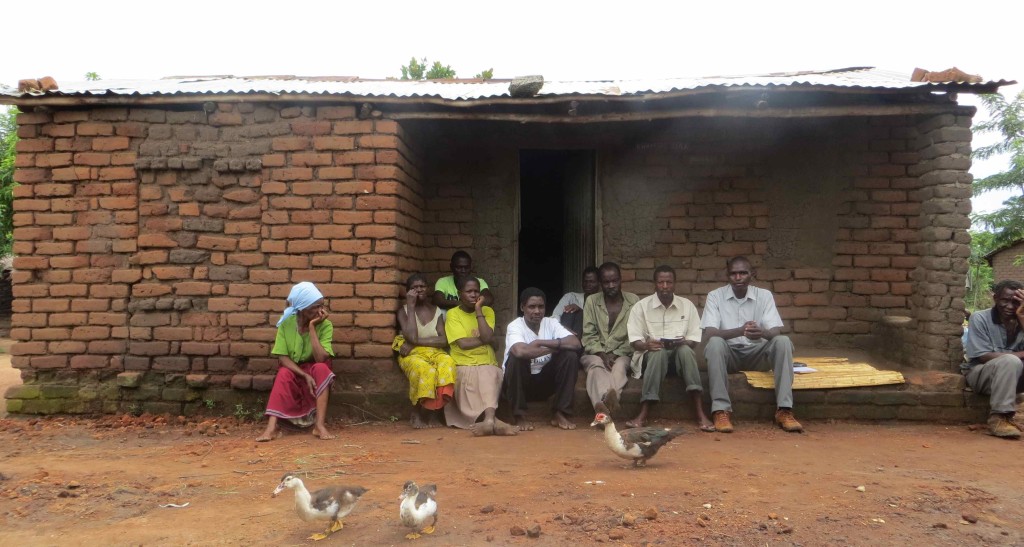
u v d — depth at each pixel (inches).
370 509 152.0
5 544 134.3
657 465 190.5
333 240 254.5
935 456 204.1
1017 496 162.1
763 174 311.0
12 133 677.3
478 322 257.8
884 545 131.3
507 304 316.5
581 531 136.6
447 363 246.7
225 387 256.7
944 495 160.7
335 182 255.3
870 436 233.9
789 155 309.3
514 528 135.5
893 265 297.1
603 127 316.2
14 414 258.2
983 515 148.6
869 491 163.5
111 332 258.1
